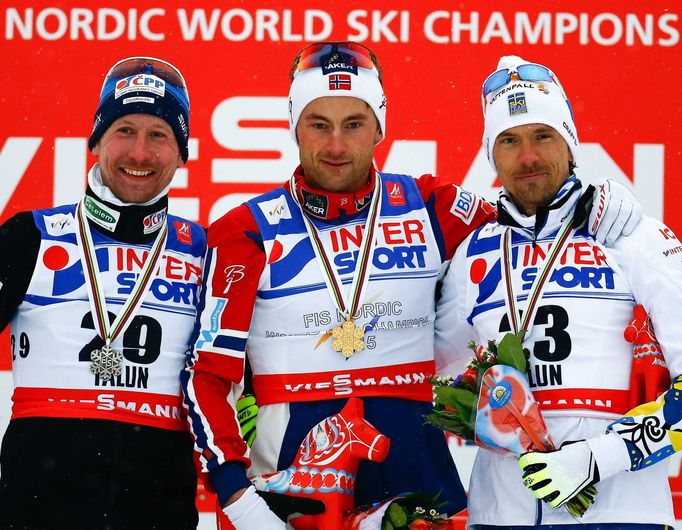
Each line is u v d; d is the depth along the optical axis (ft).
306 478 50.29
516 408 47.93
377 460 49.78
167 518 52.16
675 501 71.92
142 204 53.57
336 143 52.29
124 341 52.13
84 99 75.92
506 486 49.78
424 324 53.57
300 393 52.31
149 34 76.13
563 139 51.03
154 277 53.26
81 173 75.61
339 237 53.31
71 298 52.29
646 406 47.52
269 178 75.41
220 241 53.36
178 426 53.01
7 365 73.77
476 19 75.92
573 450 46.68
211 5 76.18
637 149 75.31
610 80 75.61
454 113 75.61
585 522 48.01
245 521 49.88
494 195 75.31
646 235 49.70
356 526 49.62
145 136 53.36
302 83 53.01
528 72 51.60
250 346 53.52
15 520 50.60
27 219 53.57
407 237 53.62
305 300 52.44
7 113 75.56
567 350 49.24
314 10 76.18
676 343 47.91
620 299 49.60
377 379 52.31
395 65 75.77
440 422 50.06
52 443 50.98
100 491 50.80
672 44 75.66
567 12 75.82
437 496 50.42
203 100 75.61
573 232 50.72
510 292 50.72
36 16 76.07
